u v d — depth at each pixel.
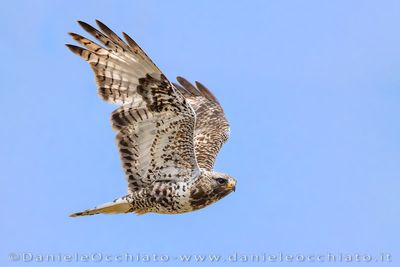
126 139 15.26
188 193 15.68
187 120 15.09
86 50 15.16
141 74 14.96
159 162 15.54
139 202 15.62
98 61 15.20
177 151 15.47
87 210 15.52
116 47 14.93
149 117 15.12
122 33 14.57
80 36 15.04
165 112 15.08
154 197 15.62
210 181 15.85
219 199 16.06
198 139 18.16
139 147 15.34
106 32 14.80
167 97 14.95
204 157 17.47
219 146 17.97
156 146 15.38
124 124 15.20
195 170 15.71
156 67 14.73
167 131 15.24
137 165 15.47
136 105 15.10
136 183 15.60
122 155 15.34
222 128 18.52
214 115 18.92
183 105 14.97
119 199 15.58
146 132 15.23
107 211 15.67
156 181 15.63
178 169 15.65
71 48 15.16
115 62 15.11
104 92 15.23
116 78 15.20
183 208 15.87
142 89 15.02
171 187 15.63
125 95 15.17
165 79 14.80
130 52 14.83
